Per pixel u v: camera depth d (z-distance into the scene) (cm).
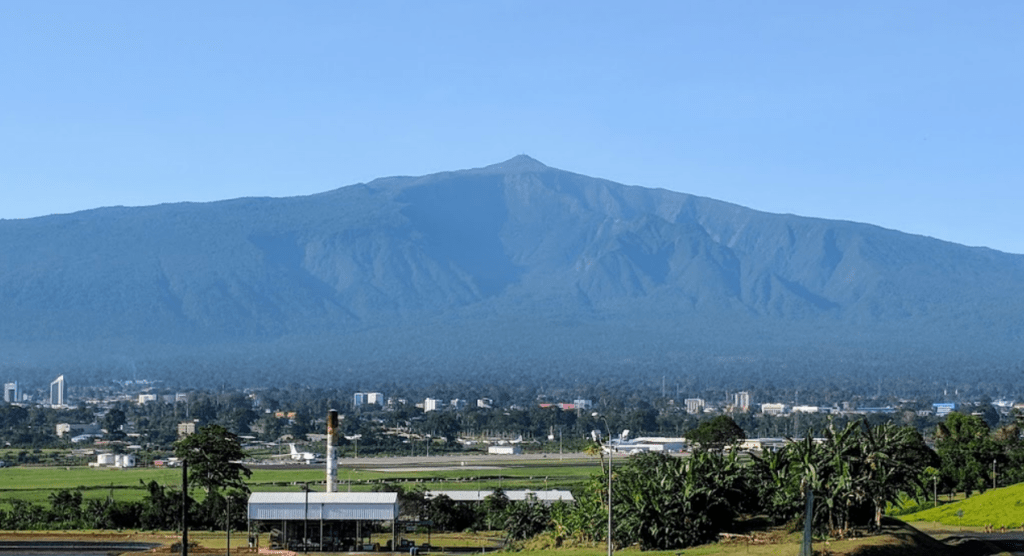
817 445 12638
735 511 12644
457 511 18662
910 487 12581
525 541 14850
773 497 12556
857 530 12362
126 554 13450
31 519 17500
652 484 12650
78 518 17700
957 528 15500
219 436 17638
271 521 15112
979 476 19788
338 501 14812
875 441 12569
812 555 10856
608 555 11056
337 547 14788
